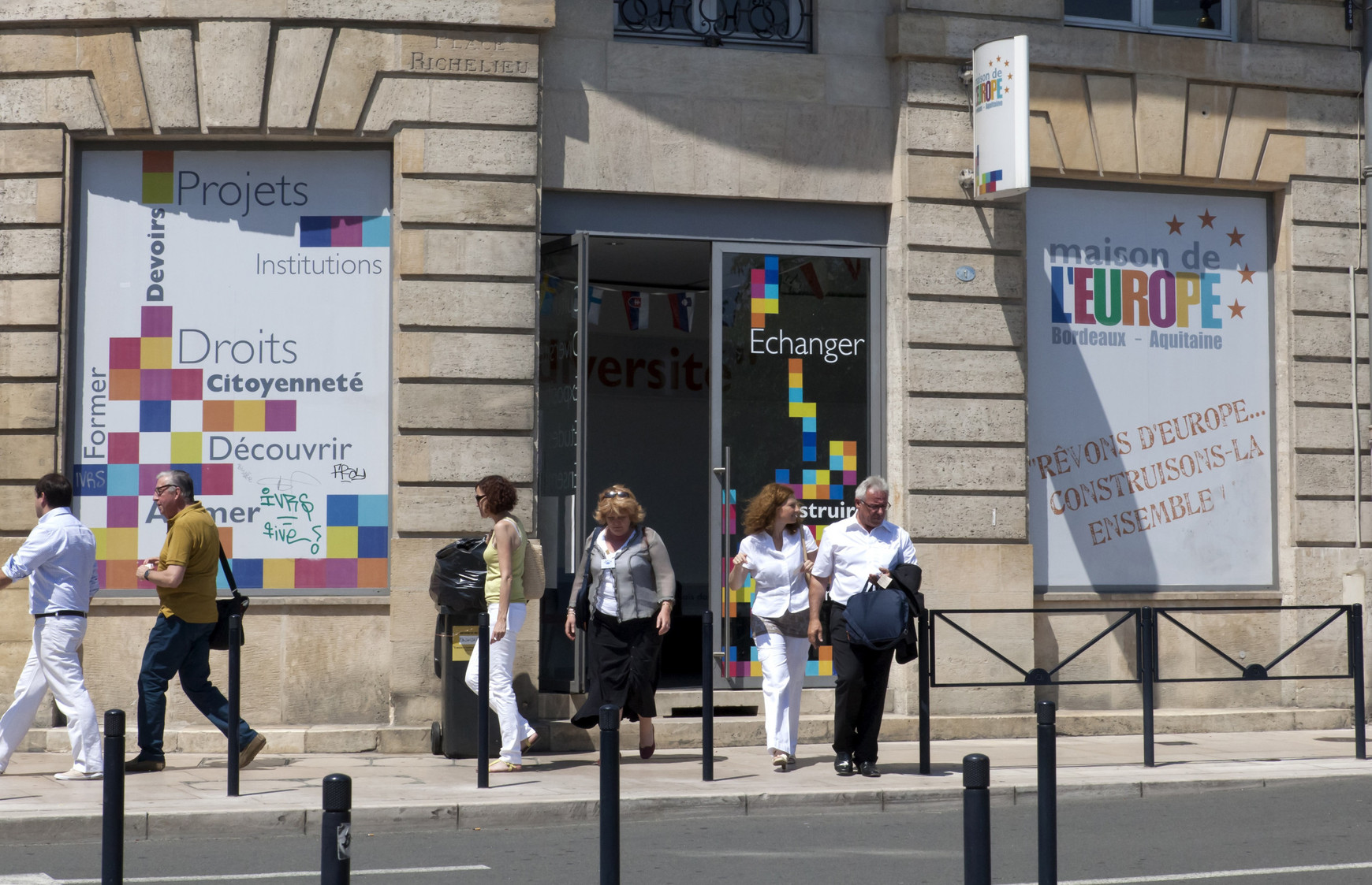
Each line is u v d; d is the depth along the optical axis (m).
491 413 10.55
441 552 9.70
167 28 10.49
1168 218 12.26
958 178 11.51
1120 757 10.07
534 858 6.91
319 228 10.73
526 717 10.45
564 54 11.04
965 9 11.60
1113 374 12.05
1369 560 12.19
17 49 10.48
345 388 10.68
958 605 11.28
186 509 8.92
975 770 4.33
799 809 8.36
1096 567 11.91
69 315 10.52
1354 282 12.37
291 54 10.50
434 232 10.55
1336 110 12.41
